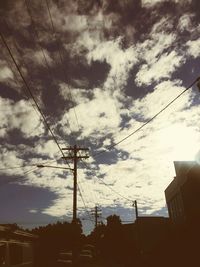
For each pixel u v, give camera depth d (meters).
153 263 31.55
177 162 25.92
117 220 62.84
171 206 29.91
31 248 24.47
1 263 17.61
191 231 23.34
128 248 56.38
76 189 26.06
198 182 22.77
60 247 42.09
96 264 40.19
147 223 38.34
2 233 18.41
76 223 25.81
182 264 24.91
